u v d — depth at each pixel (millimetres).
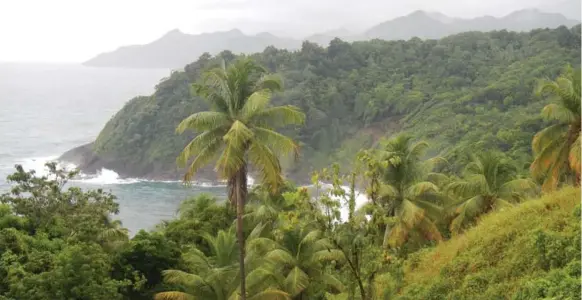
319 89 151375
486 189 29672
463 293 17547
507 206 25688
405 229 26828
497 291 16281
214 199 42312
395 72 162625
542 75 127875
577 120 25281
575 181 25812
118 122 148375
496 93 125625
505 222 20469
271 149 20141
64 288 20812
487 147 90188
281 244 26141
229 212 38750
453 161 84688
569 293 12406
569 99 25219
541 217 18938
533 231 17156
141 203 101438
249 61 20141
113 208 31812
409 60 169500
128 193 111375
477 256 19281
